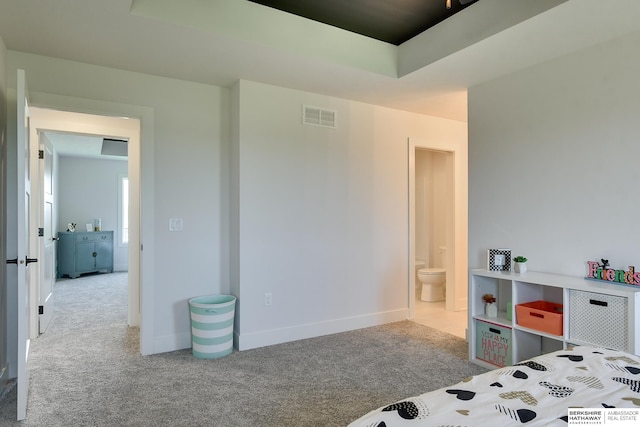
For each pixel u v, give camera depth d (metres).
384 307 4.16
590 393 1.24
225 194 3.52
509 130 3.08
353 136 3.96
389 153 4.20
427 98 3.80
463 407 1.16
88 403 2.38
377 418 1.11
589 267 2.54
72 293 5.68
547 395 1.23
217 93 3.48
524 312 2.69
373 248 4.09
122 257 7.88
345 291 3.91
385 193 4.17
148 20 2.32
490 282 3.16
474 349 3.04
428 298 5.16
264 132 3.45
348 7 2.70
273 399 2.43
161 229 3.24
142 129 3.17
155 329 3.23
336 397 2.46
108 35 2.51
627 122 2.39
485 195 3.25
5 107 2.68
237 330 3.37
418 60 3.05
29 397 2.45
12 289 2.76
